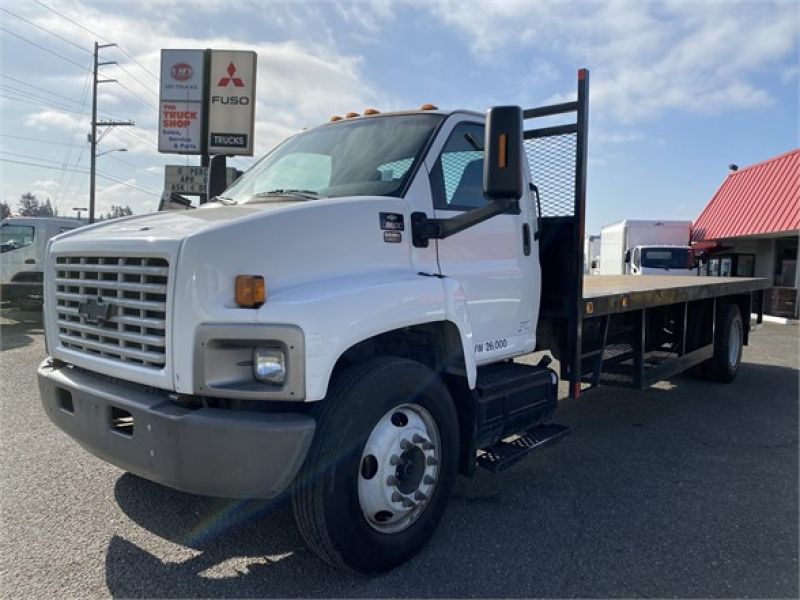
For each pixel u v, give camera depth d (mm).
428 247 3664
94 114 39656
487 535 3695
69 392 3283
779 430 6055
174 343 2777
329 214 3148
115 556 3379
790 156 19578
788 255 19891
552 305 4840
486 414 3797
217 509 3947
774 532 3787
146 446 2822
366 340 3326
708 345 7789
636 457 5195
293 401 2758
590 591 3105
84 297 3271
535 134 4871
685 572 3303
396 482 3195
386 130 4082
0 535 3602
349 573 3178
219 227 2820
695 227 24312
